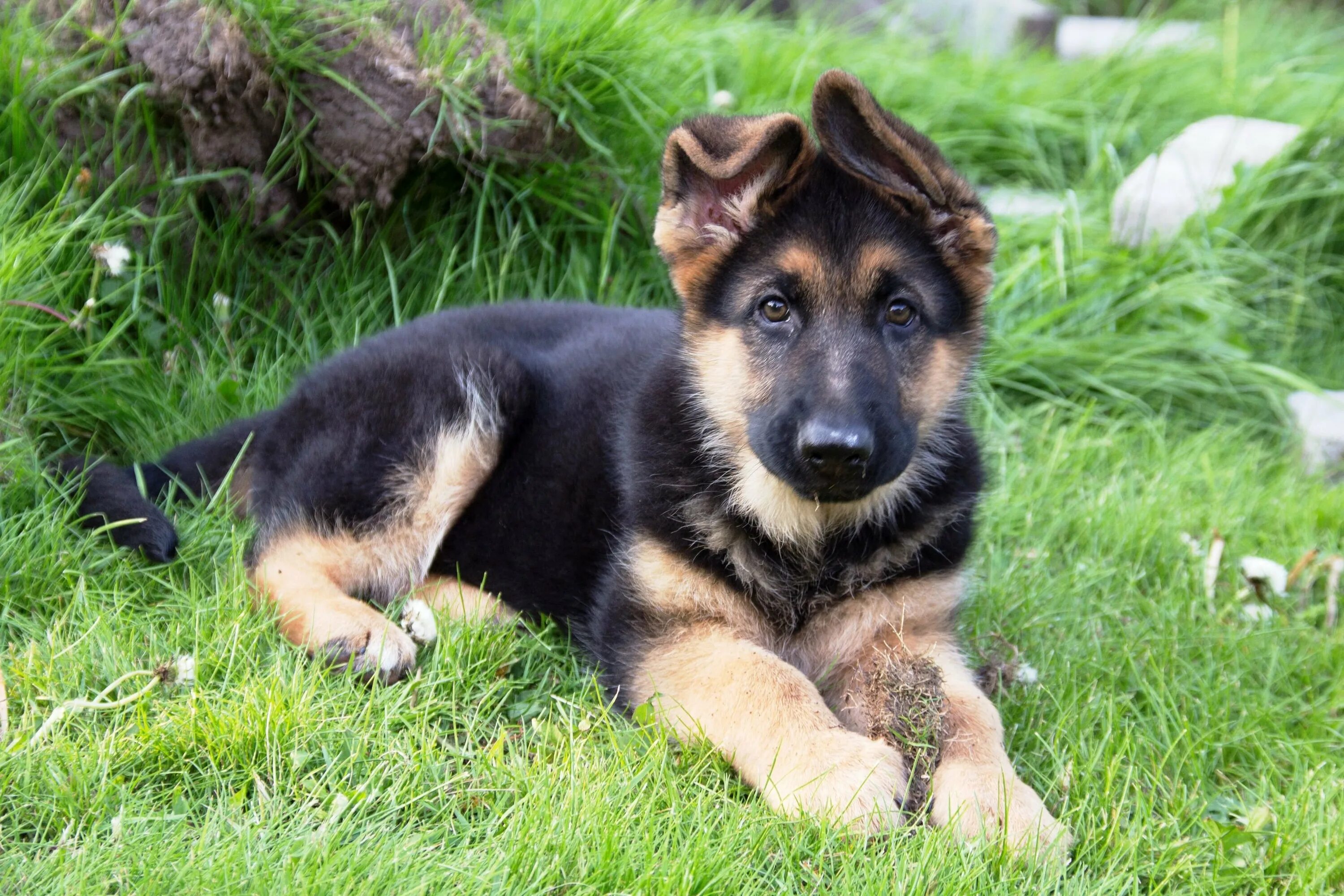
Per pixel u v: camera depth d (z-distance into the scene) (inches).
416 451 162.7
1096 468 219.5
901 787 124.4
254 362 204.7
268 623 145.9
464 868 110.5
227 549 164.2
